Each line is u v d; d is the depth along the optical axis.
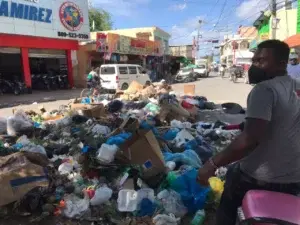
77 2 25.05
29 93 21.86
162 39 45.41
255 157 2.15
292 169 2.10
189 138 6.37
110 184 4.61
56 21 23.52
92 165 4.84
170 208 4.02
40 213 4.22
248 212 1.91
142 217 3.94
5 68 24.80
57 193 4.48
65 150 6.14
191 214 4.12
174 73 45.56
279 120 2.04
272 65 2.13
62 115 10.02
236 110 4.67
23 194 4.13
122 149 4.79
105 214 4.08
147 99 12.44
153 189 4.54
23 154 4.68
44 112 10.77
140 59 36.28
